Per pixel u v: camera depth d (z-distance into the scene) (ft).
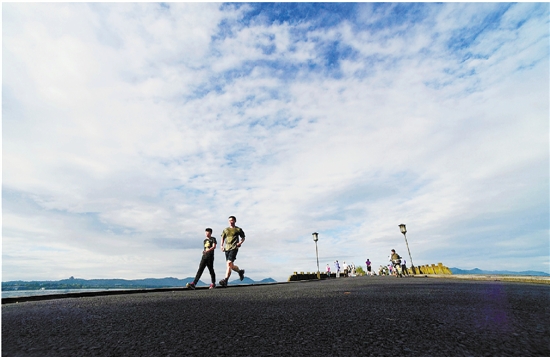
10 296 11.57
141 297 13.44
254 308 8.84
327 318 6.94
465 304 9.04
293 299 11.37
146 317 7.35
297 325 6.20
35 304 10.28
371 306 8.87
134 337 5.36
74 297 14.32
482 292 13.47
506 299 10.27
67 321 6.86
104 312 8.20
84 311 8.40
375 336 5.16
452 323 6.08
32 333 5.69
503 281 26.37
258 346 4.72
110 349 4.64
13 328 6.12
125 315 7.67
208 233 25.35
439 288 16.69
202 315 7.61
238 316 7.41
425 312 7.55
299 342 4.89
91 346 4.81
